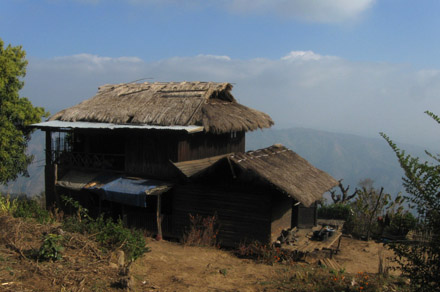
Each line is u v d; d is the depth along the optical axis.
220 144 18.62
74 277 6.84
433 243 5.21
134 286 7.22
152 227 15.28
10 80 20.27
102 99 18.92
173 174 15.33
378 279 8.80
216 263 11.00
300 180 15.17
